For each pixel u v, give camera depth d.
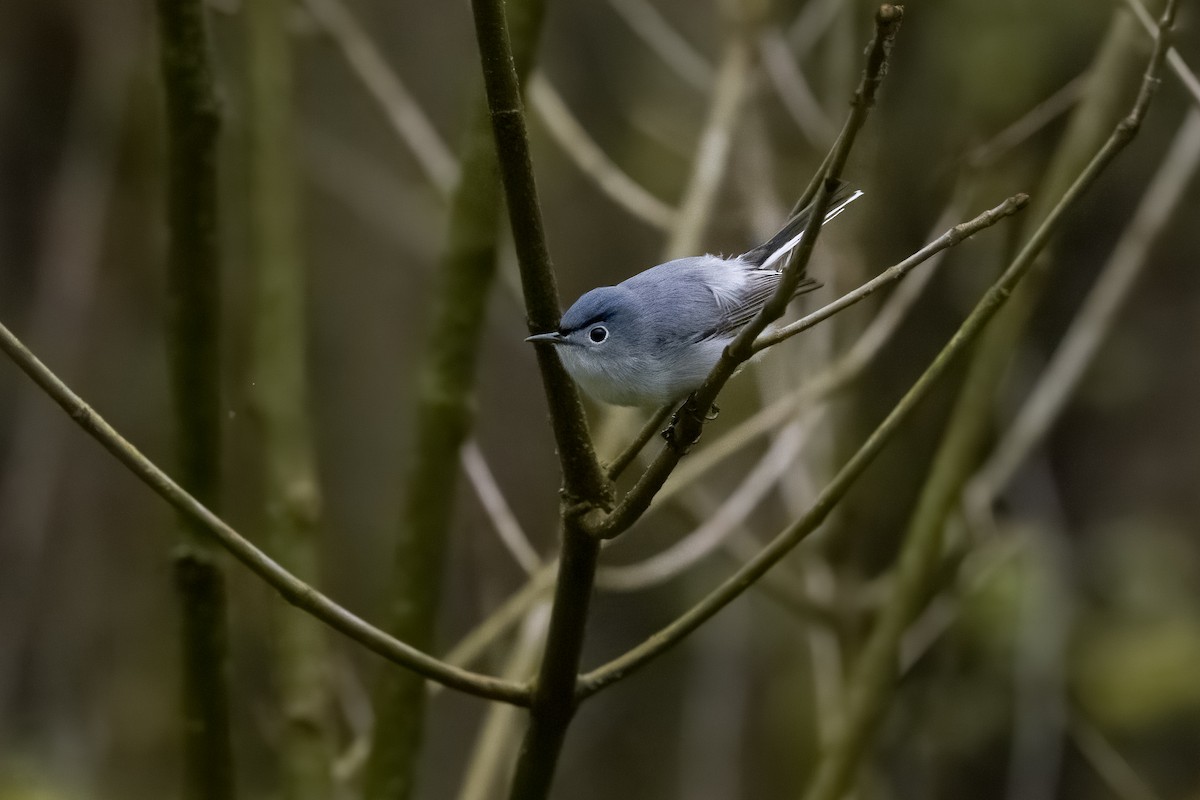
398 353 13.77
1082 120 7.41
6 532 12.27
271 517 6.53
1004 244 7.68
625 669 4.68
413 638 5.81
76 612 12.51
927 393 4.48
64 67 12.70
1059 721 10.49
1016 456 8.45
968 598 9.93
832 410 9.24
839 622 8.73
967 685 10.98
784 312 4.02
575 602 4.47
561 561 4.47
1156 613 12.38
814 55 10.98
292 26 8.41
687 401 4.20
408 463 5.92
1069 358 8.51
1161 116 12.49
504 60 4.04
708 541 7.53
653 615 14.45
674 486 7.54
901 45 10.30
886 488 10.44
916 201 9.73
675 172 12.75
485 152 5.73
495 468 13.95
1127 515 13.30
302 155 12.74
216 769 5.27
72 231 12.59
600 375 6.33
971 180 8.10
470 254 5.75
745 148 8.83
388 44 13.34
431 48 13.42
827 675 8.61
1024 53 10.41
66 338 12.53
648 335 6.25
